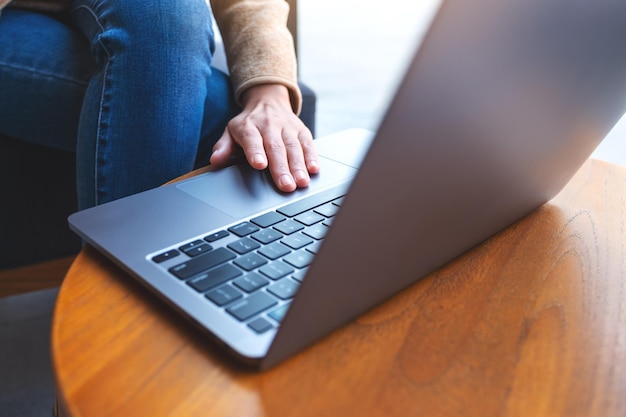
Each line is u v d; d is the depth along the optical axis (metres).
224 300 0.36
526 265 0.44
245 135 0.62
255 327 0.34
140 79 0.67
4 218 0.89
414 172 0.30
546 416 0.30
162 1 0.69
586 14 0.35
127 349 0.34
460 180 0.34
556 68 0.36
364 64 2.42
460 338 0.36
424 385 0.32
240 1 0.86
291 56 0.81
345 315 0.35
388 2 3.09
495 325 0.37
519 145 0.38
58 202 0.92
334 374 0.32
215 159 0.60
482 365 0.34
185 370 0.32
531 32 0.32
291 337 0.32
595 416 0.31
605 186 0.59
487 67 0.30
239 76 0.79
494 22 0.29
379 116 0.26
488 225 0.45
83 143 0.69
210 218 0.47
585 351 0.35
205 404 0.30
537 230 0.50
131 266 0.40
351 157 0.62
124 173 0.67
